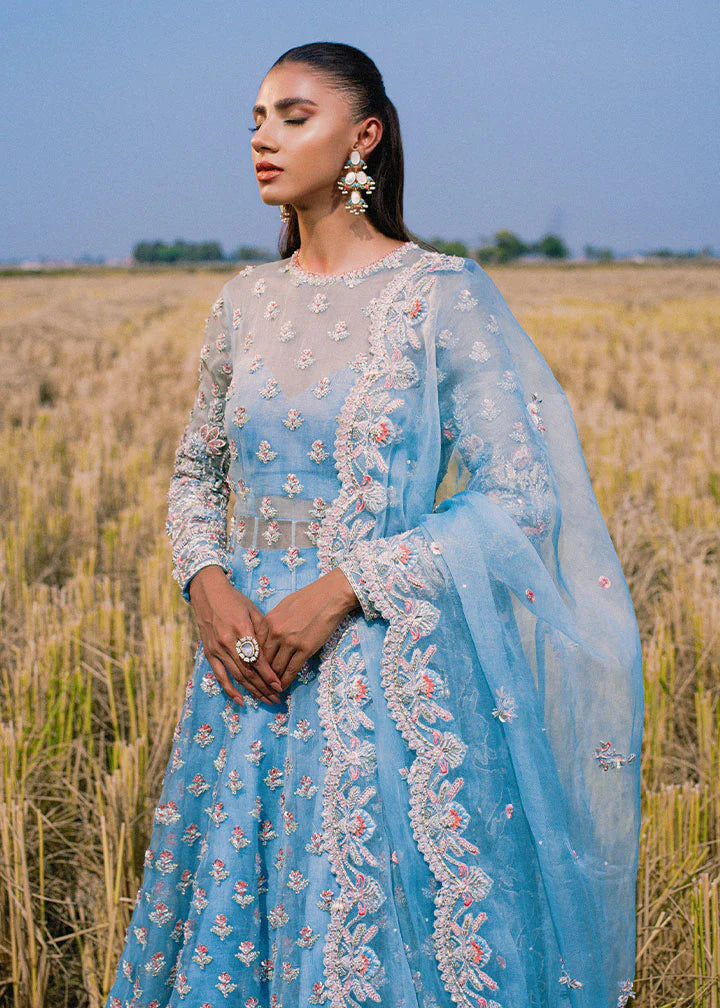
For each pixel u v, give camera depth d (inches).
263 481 72.3
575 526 72.6
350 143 72.6
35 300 909.2
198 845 74.8
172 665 127.0
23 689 125.6
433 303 70.4
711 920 90.5
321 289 73.4
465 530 66.8
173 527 78.6
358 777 66.1
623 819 71.2
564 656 70.1
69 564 192.4
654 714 126.2
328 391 69.8
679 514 219.0
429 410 69.6
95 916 98.7
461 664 67.2
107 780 104.1
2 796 101.8
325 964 65.3
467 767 66.9
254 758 69.6
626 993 71.4
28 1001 91.2
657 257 2957.7
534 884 67.4
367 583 66.2
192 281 1505.9
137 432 299.4
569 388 414.9
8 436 290.5
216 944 68.2
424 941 65.7
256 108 73.1
